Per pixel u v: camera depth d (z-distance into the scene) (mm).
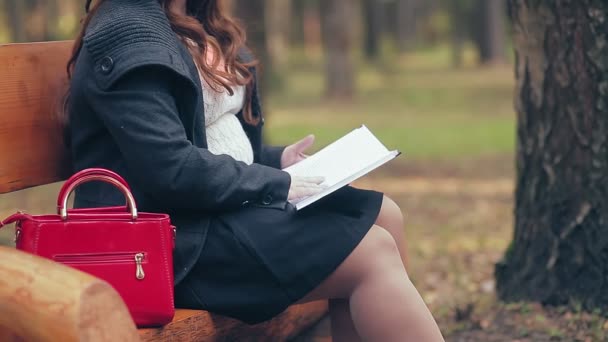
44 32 17938
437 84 32719
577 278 3924
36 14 17875
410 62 50438
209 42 2832
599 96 3803
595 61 3787
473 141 15242
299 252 2576
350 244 2578
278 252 2578
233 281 2613
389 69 37812
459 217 8141
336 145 2965
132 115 2504
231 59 2951
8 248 2172
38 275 2025
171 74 2564
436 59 53000
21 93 2861
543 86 3973
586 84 3826
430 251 6457
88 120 2674
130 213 2398
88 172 2338
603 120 3809
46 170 2943
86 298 1933
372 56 45781
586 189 3869
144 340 2338
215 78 2760
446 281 5344
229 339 2699
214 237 2617
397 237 2910
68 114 2824
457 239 6988
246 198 2619
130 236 2338
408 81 34812
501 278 4289
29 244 2283
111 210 2467
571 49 3846
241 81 2904
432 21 66188
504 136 15953
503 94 27578
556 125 3945
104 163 2695
